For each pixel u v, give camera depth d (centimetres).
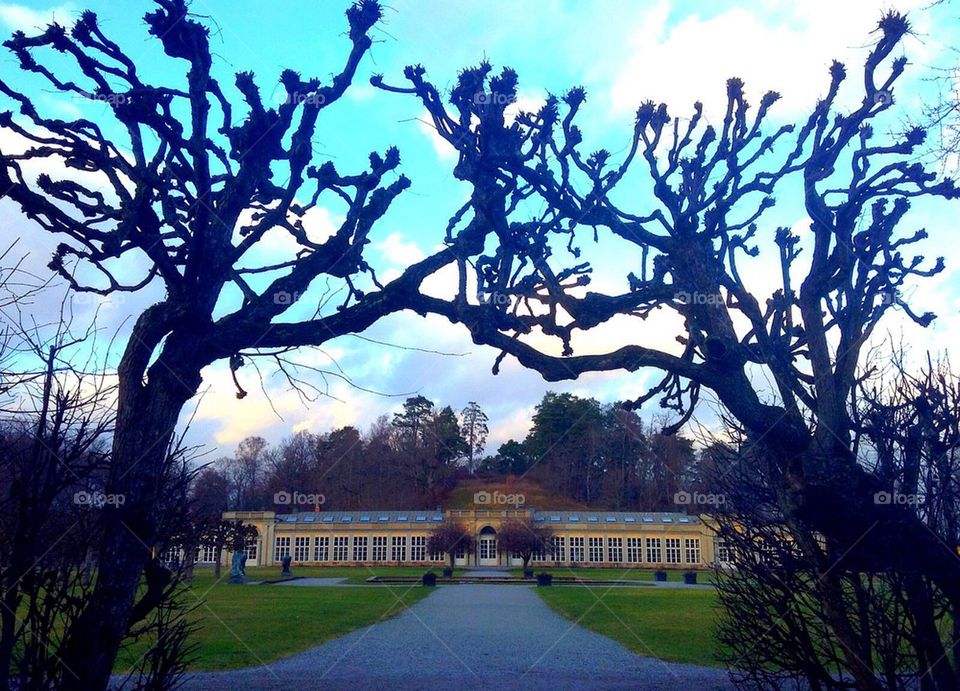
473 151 809
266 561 5897
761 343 716
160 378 614
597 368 676
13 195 623
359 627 2109
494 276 838
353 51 752
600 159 834
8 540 591
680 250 714
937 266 785
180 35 661
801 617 689
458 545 5778
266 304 673
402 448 6662
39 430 605
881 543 550
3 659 569
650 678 1357
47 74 690
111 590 559
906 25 728
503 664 1511
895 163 726
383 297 711
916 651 614
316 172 806
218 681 1298
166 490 666
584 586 4044
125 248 662
